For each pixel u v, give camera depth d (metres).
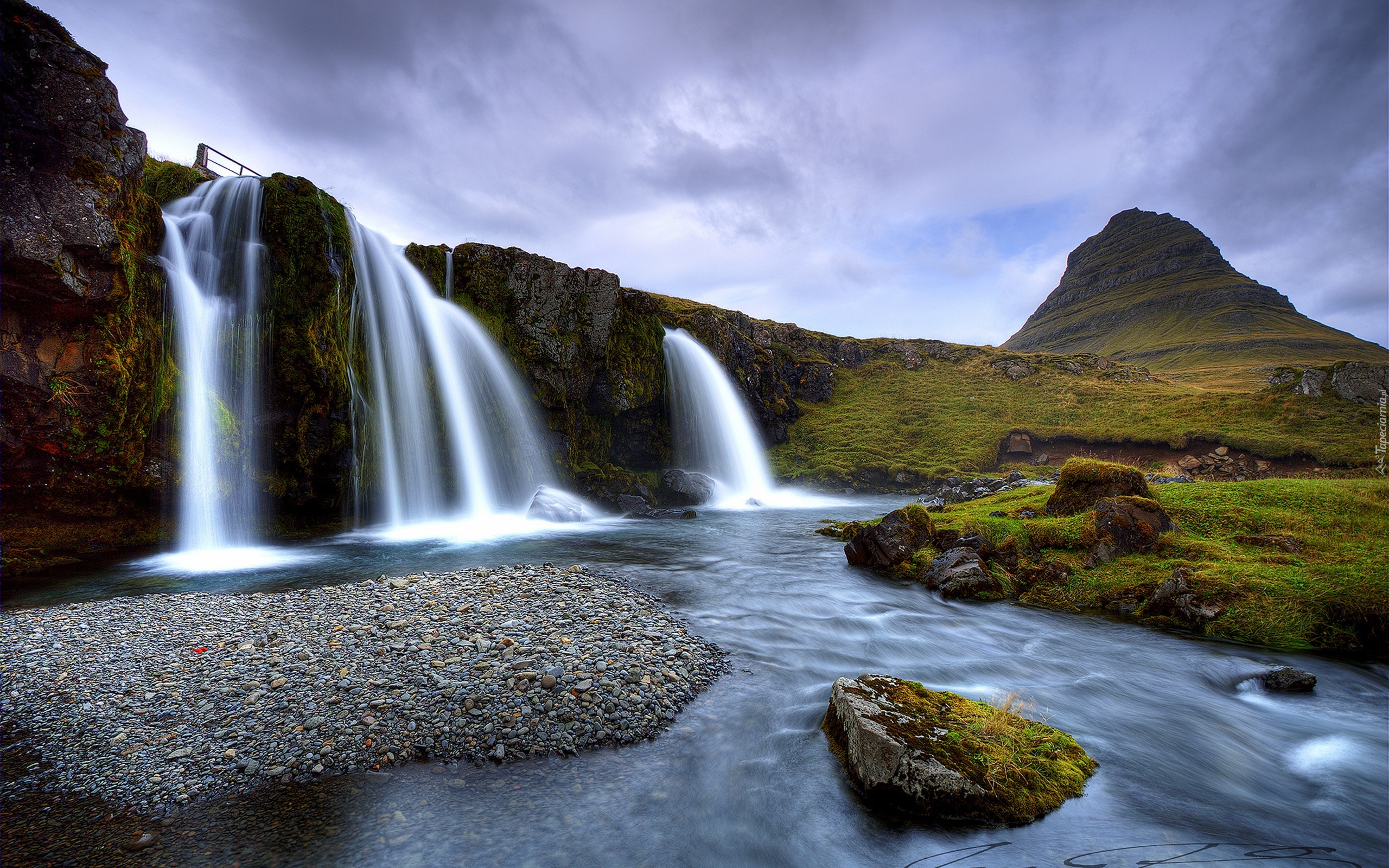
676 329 50.97
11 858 5.54
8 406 15.43
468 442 30.22
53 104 15.50
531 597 12.60
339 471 24.11
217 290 21.30
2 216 14.31
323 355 22.94
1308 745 7.90
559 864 5.56
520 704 8.08
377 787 6.62
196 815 6.15
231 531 20.61
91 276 16.22
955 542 16.41
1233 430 50.31
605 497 35.09
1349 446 44.06
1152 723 8.42
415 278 29.72
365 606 11.82
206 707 7.99
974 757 6.62
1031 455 57.84
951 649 11.25
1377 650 10.53
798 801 6.52
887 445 60.31
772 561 19.05
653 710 8.30
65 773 6.78
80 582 15.01
